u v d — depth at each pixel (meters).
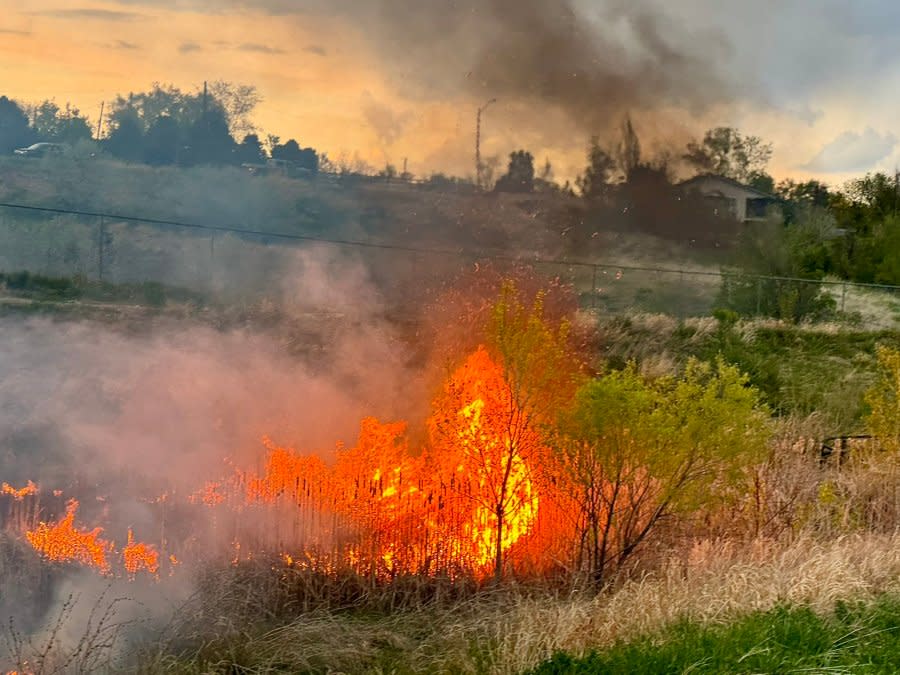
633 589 10.52
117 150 59.34
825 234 37.53
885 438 14.59
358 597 11.54
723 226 37.19
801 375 22.91
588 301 28.80
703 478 11.91
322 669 9.68
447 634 10.04
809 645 8.27
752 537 12.35
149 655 9.66
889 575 10.38
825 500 13.07
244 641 10.02
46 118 70.88
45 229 40.97
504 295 13.35
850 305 31.27
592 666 8.11
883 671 7.77
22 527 13.45
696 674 7.79
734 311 27.48
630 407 11.56
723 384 12.62
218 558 11.92
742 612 9.23
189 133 59.88
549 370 12.34
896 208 40.53
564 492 12.13
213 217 47.88
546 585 11.45
